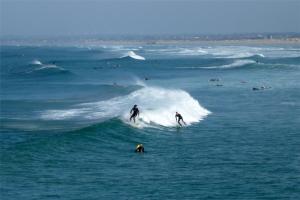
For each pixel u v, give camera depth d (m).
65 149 87.62
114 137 99.56
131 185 71.50
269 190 70.88
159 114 118.62
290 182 74.38
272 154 90.12
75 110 135.75
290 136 105.38
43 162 79.38
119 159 84.94
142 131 106.62
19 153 81.50
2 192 66.06
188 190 70.19
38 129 111.00
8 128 111.75
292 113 134.75
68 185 70.19
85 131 98.50
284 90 188.00
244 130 111.75
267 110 140.50
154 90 157.62
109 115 126.75
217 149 93.69
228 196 68.25
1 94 178.75
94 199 65.62
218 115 132.00
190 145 96.88
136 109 111.00
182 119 117.31
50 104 148.50
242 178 75.81
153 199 66.38
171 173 77.69
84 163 81.12
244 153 90.69
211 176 76.56
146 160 84.88
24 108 141.12
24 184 69.44
